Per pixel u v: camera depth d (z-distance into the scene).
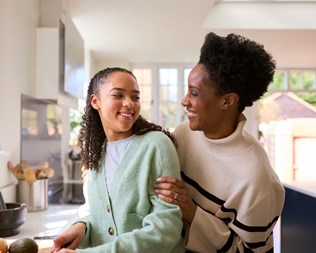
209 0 3.08
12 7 2.00
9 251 1.12
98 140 1.12
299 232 2.24
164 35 4.14
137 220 1.00
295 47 4.66
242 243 1.07
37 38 2.44
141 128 1.08
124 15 3.44
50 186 2.78
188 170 1.16
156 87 5.80
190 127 1.10
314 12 3.92
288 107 6.25
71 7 3.20
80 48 3.27
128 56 5.30
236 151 1.09
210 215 1.06
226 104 1.06
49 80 2.44
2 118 1.92
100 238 1.06
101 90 1.07
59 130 3.23
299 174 6.29
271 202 1.07
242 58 1.03
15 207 1.65
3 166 1.89
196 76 1.06
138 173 1.01
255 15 3.90
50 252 1.16
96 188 1.08
